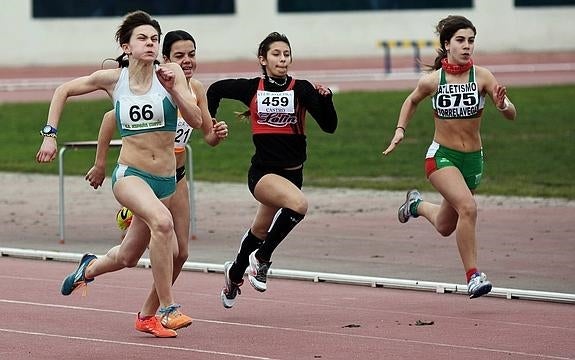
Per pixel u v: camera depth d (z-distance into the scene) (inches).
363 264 1042.7
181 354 711.1
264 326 794.8
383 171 1732.3
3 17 3823.8
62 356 707.4
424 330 778.8
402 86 3034.0
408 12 4060.0
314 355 707.4
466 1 4082.2
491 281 954.7
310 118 2397.9
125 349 725.3
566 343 738.8
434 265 1034.7
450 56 871.7
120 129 757.9
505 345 732.7
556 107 2500.0
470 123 873.5
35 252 1088.2
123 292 917.2
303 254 1095.6
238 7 3981.3
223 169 1779.0
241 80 846.5
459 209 858.1
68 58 3870.6
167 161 758.5
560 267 1016.9
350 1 4052.7
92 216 1359.5
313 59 4005.9
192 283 960.9
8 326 791.7
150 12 3922.2
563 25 4131.4
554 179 1630.2
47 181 1678.2
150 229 741.3
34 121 2404.0
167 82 734.5
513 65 3582.7
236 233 1227.9
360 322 806.5
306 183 1625.2
